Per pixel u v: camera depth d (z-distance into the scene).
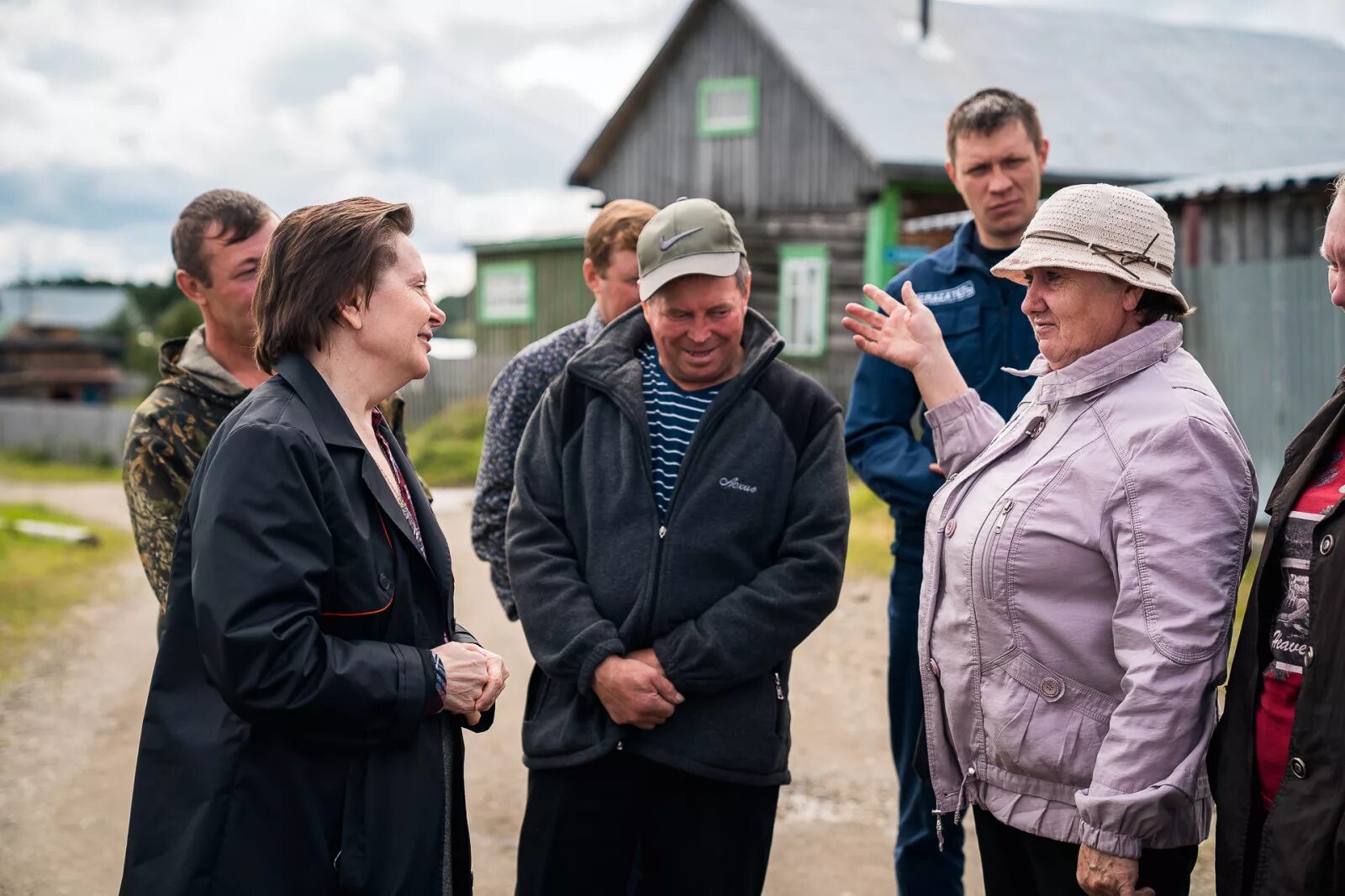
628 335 2.81
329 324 2.04
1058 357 2.21
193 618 1.91
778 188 15.76
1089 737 2.11
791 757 4.77
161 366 2.79
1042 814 2.16
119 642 7.09
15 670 6.36
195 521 1.85
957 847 3.14
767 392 2.69
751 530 2.58
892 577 3.22
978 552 2.20
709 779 2.53
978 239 3.28
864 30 16.23
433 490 14.87
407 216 2.13
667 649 2.47
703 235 2.52
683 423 2.67
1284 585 1.95
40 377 51.78
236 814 1.82
